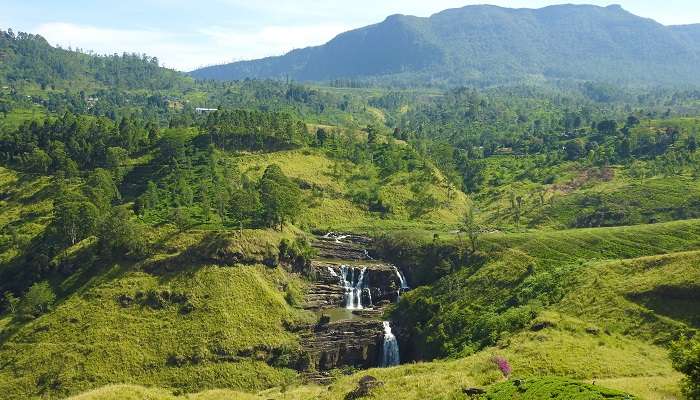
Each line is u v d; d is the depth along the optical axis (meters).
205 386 96.19
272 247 126.50
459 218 177.88
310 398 68.12
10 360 100.06
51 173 173.12
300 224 156.75
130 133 185.12
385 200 178.38
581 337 79.56
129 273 117.00
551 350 72.38
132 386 66.00
